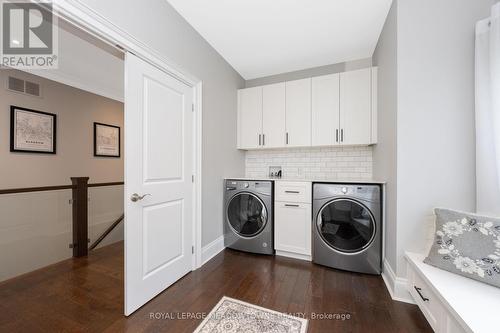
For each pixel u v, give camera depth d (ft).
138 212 5.04
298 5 5.99
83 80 10.33
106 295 5.68
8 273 7.64
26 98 9.69
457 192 5.04
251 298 5.50
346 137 8.26
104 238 10.14
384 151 6.77
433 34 5.16
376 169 7.95
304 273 6.86
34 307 5.18
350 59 8.97
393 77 5.74
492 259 3.84
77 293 5.79
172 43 6.00
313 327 4.49
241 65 9.46
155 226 5.55
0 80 8.91
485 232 4.02
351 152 9.20
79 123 11.80
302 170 9.99
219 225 8.64
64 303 5.33
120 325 4.53
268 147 9.54
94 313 4.93
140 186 5.08
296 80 9.09
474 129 4.93
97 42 4.47
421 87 5.24
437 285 3.84
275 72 10.18
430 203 5.20
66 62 8.66
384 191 6.65
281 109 9.33
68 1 3.65
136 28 4.88
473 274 3.96
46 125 10.37
